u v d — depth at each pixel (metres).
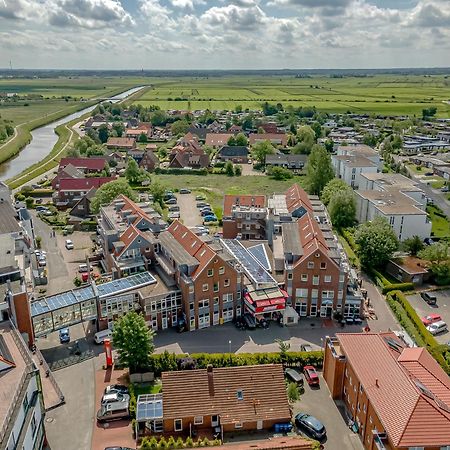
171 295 82.56
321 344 79.62
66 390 67.19
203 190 180.25
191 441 55.62
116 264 90.88
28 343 71.75
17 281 74.69
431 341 78.25
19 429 48.09
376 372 57.66
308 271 85.94
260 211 116.81
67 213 147.75
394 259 107.31
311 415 63.12
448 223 140.12
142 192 174.62
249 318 85.88
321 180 161.25
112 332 71.12
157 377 70.56
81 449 56.88
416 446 47.09
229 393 59.94
